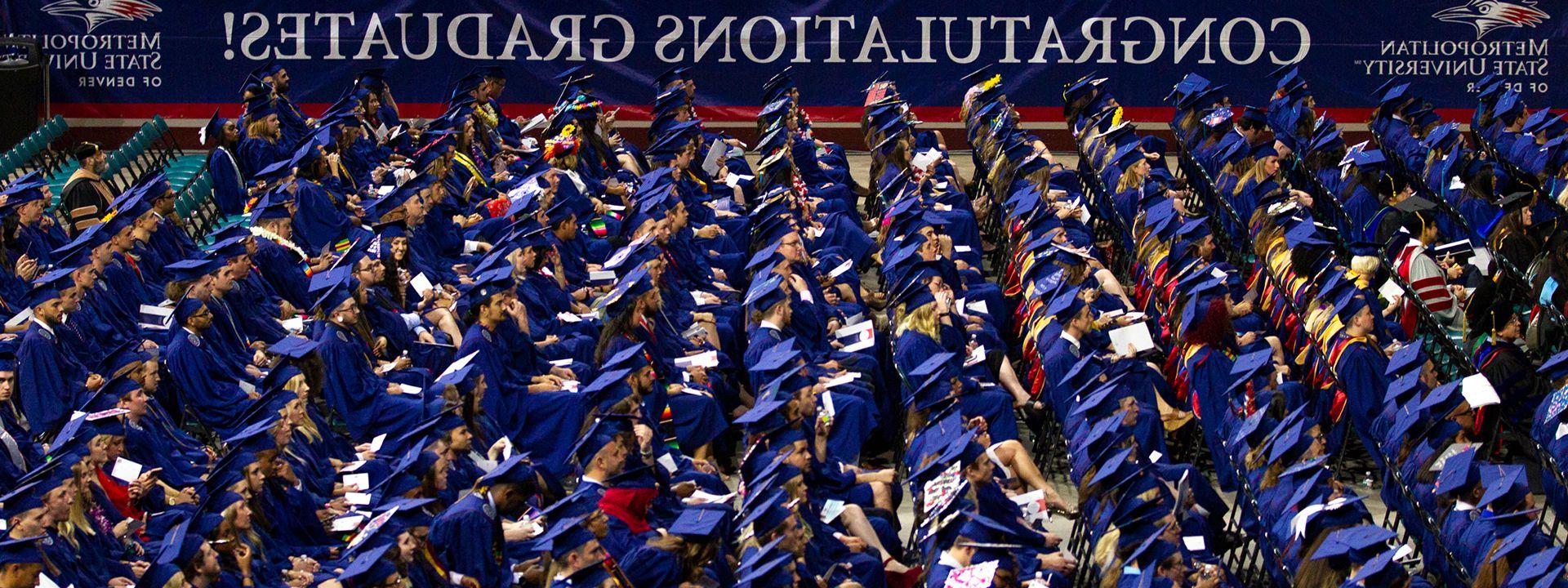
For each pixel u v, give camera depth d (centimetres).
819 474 1030
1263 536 1025
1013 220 1631
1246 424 1104
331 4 2362
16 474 1020
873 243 1688
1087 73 2434
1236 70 2425
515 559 960
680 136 1828
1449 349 1323
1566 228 1622
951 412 1062
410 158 1938
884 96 2064
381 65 2388
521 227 1493
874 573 945
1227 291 1348
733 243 1680
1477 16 2398
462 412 1097
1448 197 1741
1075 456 1082
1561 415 1128
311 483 1048
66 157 2028
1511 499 980
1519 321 1296
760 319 1286
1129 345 1231
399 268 1397
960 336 1250
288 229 1515
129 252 1377
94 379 1118
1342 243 1559
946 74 2439
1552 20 2394
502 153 1962
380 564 883
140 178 1577
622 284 1259
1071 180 1928
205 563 871
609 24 2408
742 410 1278
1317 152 1847
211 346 1211
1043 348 1269
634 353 1150
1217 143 1944
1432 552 1036
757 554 884
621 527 933
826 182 1970
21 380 1143
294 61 2369
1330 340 1273
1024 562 926
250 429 988
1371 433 1184
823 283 1480
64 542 892
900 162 1914
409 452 1027
